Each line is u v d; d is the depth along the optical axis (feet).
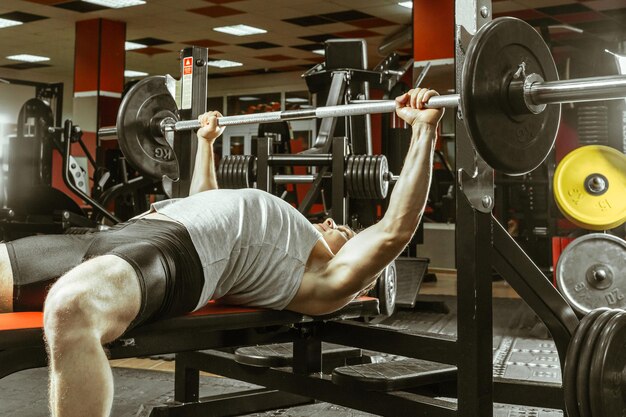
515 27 5.59
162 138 10.16
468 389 6.10
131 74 51.29
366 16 33.68
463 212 6.09
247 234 6.25
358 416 9.04
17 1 32.19
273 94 49.93
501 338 14.60
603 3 29.81
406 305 14.82
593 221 13.43
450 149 32.17
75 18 35.09
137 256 5.23
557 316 6.92
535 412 9.14
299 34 37.65
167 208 6.11
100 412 4.56
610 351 6.47
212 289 5.99
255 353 8.00
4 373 5.31
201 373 11.71
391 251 6.40
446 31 24.61
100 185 20.26
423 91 6.26
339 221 11.39
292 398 8.76
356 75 14.85
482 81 5.39
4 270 5.71
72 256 5.80
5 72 50.72
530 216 23.13
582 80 5.44
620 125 14.44
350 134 14.52
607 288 13.30
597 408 6.46
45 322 4.62
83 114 35.40
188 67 9.41
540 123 6.00
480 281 6.09
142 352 6.10
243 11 33.04
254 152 19.93
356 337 7.28
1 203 19.45
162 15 34.06
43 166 18.42
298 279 6.50
